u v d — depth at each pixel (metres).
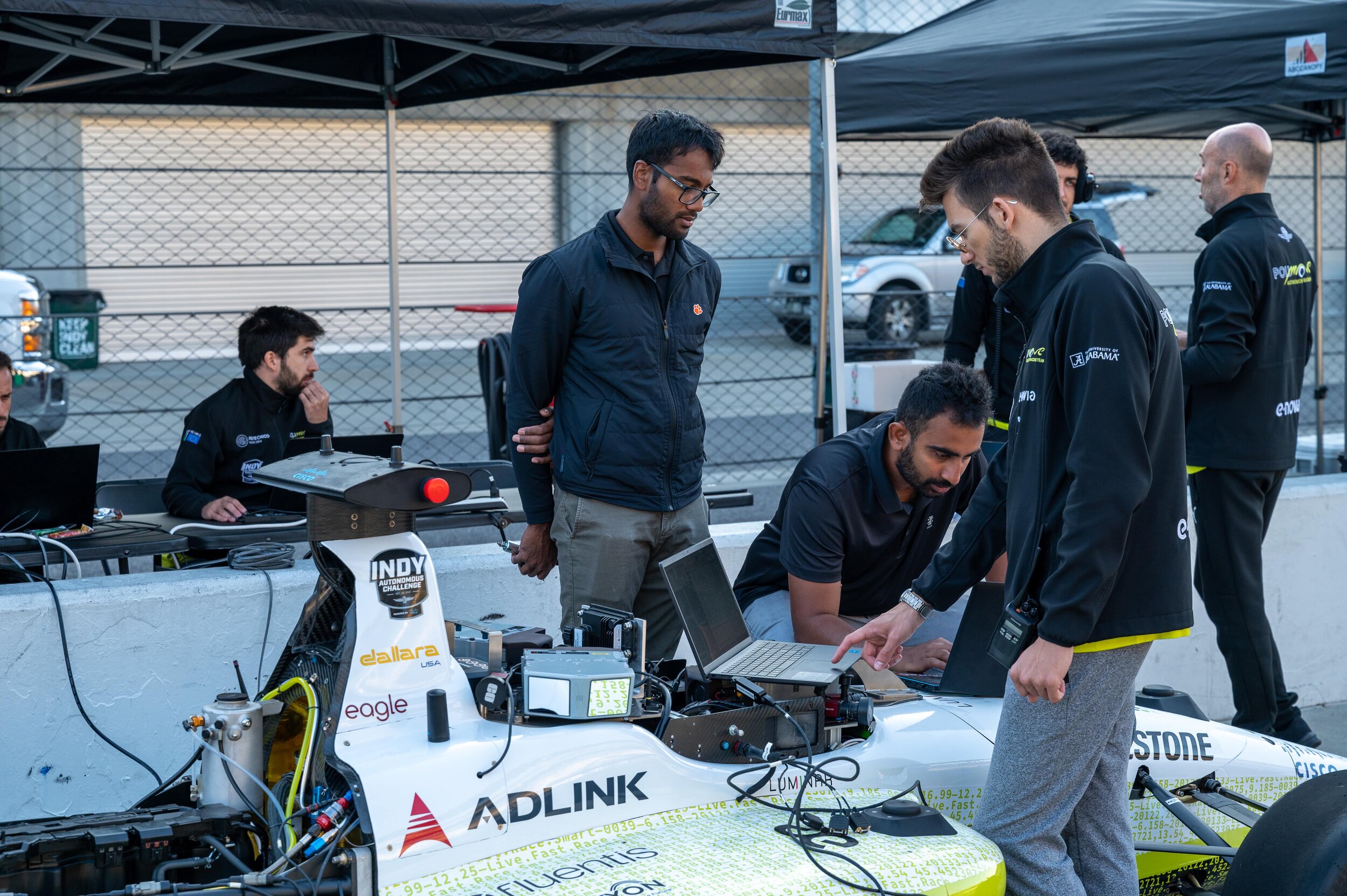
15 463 3.91
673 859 2.34
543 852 2.38
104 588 3.60
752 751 2.71
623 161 13.40
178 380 12.88
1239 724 4.60
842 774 2.74
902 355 10.43
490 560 4.11
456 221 13.02
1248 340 4.39
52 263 12.86
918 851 2.38
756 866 2.31
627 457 3.42
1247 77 5.50
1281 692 4.57
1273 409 4.46
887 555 3.58
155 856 2.35
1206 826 2.89
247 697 2.62
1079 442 2.31
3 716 3.45
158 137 13.22
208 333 13.83
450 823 2.31
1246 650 4.52
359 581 2.47
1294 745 3.41
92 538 4.05
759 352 9.27
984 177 2.53
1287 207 15.58
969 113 6.10
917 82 6.16
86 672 3.55
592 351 3.42
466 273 13.11
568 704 2.48
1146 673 5.04
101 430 10.74
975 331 4.92
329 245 13.94
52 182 12.76
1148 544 2.42
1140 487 2.29
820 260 7.27
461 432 10.41
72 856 2.29
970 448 3.25
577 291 3.39
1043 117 6.01
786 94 13.43
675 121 3.28
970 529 2.82
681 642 4.25
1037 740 2.50
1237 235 4.41
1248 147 4.52
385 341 13.49
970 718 2.95
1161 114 6.93
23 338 7.50
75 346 10.92
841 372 5.04
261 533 4.20
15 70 5.53
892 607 3.72
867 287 10.82
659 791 2.54
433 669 2.52
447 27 3.71
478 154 13.18
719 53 4.98
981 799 2.69
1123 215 13.84
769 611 3.62
